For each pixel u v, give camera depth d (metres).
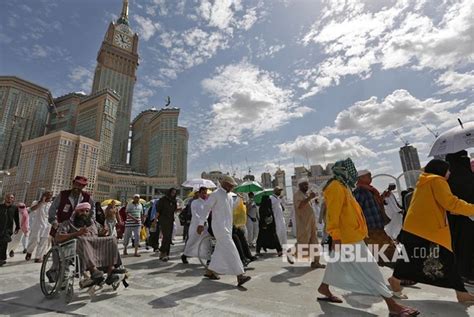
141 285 4.80
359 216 3.40
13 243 8.59
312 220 6.60
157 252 9.37
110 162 191.75
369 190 5.16
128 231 8.77
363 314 3.17
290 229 14.88
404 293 3.95
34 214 7.86
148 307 3.61
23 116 179.50
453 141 4.17
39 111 189.25
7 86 175.12
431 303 3.47
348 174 3.52
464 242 3.97
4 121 170.38
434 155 4.39
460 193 4.12
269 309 3.40
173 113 190.50
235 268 4.61
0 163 165.75
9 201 7.48
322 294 3.73
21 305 3.85
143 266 6.71
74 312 3.49
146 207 12.68
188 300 3.85
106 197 155.00
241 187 9.75
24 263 7.47
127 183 164.38
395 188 8.39
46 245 7.82
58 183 134.25
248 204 9.81
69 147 143.12
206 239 6.50
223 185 5.26
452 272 3.21
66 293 3.96
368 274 3.13
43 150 143.50
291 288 4.36
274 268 6.04
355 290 3.19
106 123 185.62
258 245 8.02
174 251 9.41
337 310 3.31
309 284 4.58
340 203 3.34
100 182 154.50
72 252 4.22
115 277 4.43
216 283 4.84
